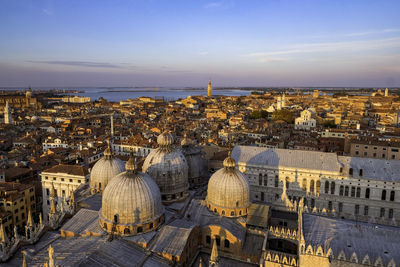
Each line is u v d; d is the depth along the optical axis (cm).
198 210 7856
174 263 6022
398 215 8431
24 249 6588
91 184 8912
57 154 16438
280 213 8819
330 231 6153
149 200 6606
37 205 12056
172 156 8306
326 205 9156
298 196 9419
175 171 8144
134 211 6438
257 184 9794
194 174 9600
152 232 6644
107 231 6612
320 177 9088
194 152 9812
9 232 10069
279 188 9531
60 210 8431
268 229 7281
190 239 6681
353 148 14875
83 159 15200
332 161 9269
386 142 14575
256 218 7475
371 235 5922
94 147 17488
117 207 6425
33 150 19300
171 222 7175
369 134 18125
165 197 8112
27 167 14588
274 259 5969
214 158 12319
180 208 7931
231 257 7025
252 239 7188
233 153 10369
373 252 5438
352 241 5769
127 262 5794
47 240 6988
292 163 9469
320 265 5422
